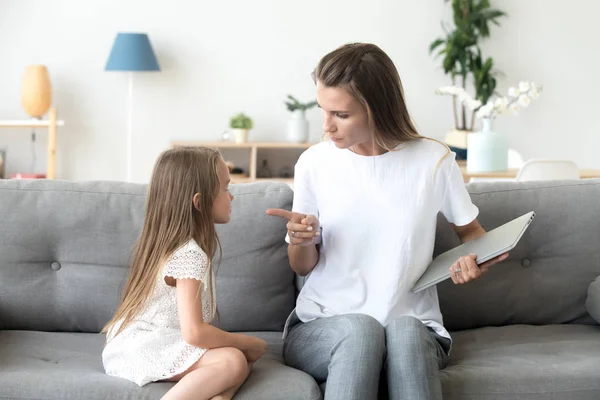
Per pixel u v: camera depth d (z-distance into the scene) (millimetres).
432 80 5805
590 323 2418
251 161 5461
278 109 5707
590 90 5918
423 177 2053
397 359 1796
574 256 2424
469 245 2080
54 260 2320
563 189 2461
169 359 1863
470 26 5602
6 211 2291
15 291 2275
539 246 2424
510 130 5910
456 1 5578
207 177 1965
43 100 5219
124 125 5562
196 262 1890
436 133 5844
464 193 2105
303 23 5664
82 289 2293
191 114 5629
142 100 5574
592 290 2336
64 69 5469
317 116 5762
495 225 2395
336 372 1775
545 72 5875
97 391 1808
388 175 2059
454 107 5621
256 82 5668
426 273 2062
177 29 5555
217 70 5625
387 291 2035
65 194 2324
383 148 2059
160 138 5613
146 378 1844
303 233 2008
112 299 2299
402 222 2037
